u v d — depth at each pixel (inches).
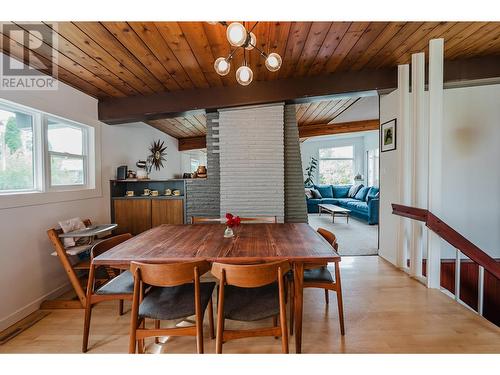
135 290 57.8
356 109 199.2
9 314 82.2
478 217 133.6
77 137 123.0
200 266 58.4
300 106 182.5
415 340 70.7
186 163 282.5
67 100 110.5
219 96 128.3
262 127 137.2
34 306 91.4
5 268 81.6
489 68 117.6
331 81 123.2
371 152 337.1
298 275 65.1
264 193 138.7
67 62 92.2
